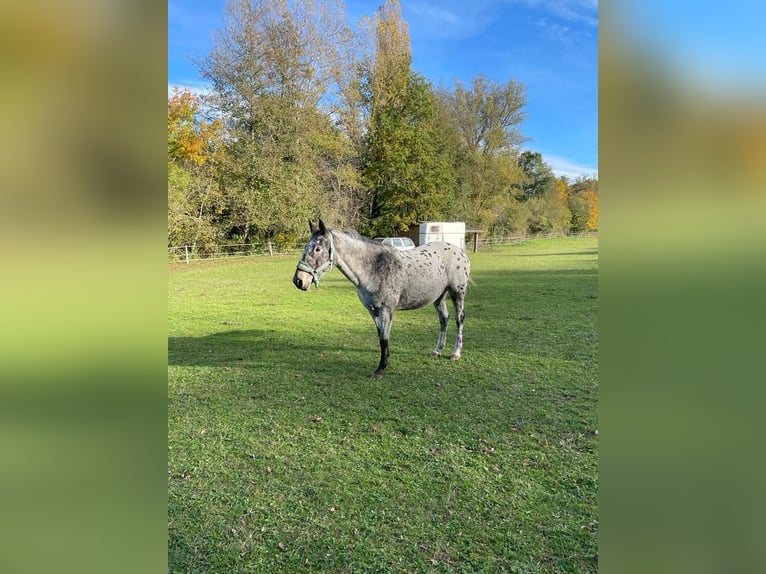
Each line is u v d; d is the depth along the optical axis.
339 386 3.96
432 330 6.16
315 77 21.59
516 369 4.36
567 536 1.93
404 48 24.53
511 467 2.53
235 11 18.86
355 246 3.99
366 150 25.14
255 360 4.84
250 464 2.61
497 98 28.36
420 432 3.00
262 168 19.34
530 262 17.14
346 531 2.00
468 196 29.33
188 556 1.85
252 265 16.30
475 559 1.81
